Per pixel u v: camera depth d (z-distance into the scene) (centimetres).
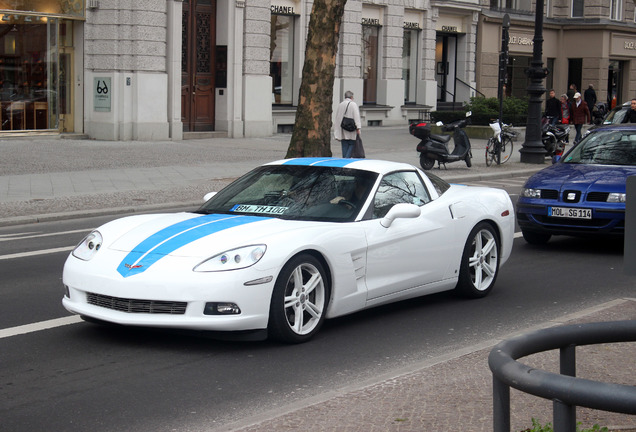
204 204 753
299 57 3153
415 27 3675
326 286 664
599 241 1198
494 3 4122
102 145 2422
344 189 728
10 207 1384
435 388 512
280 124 3117
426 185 793
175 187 1684
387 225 715
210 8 2833
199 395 533
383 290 715
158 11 2578
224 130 2869
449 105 3916
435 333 696
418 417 459
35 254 1037
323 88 1872
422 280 759
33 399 522
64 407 508
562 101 3116
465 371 549
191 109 2823
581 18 4462
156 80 2595
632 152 1155
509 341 322
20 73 2456
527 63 4328
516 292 864
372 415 462
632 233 345
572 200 1062
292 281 642
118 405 512
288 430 439
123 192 1595
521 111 3206
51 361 600
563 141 2655
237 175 1905
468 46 3941
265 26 2925
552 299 832
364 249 691
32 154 2150
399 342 666
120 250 639
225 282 596
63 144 2398
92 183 1709
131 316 607
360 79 3400
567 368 349
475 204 823
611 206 1040
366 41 3481
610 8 4522
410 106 3659
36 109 2506
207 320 596
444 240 777
